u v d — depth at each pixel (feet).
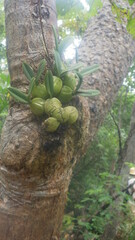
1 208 1.67
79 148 1.77
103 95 2.31
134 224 4.55
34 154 1.54
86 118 1.74
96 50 2.51
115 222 4.17
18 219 1.65
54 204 1.70
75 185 6.09
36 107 1.53
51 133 1.56
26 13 1.81
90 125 2.17
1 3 7.32
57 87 1.56
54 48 1.75
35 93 1.57
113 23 2.70
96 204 4.32
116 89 2.54
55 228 1.78
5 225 1.66
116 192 4.11
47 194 1.65
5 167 1.61
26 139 1.54
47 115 1.57
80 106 1.69
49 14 1.85
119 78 2.53
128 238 4.49
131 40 2.74
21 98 1.54
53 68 1.69
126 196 4.01
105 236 4.17
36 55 1.74
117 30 2.66
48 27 1.82
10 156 1.56
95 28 2.73
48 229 1.73
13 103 1.69
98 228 4.14
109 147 7.00
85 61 2.40
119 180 4.09
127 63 2.70
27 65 1.62
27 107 1.62
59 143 1.57
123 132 7.55
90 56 2.45
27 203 1.64
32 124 1.57
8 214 1.65
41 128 1.55
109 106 2.50
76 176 6.26
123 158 4.50
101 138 7.00
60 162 1.62
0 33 8.22
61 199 1.75
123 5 2.52
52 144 1.55
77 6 2.30
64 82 1.63
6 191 1.67
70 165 1.76
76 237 4.35
